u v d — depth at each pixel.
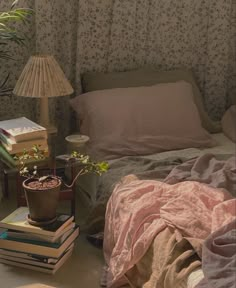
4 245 2.42
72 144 2.94
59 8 3.29
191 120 3.21
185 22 3.57
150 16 3.49
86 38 3.38
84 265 2.48
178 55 3.63
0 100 3.35
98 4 3.35
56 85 2.95
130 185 2.47
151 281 2.01
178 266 1.88
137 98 3.16
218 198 2.22
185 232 2.03
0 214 3.00
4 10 3.18
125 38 3.46
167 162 2.77
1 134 2.77
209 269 1.74
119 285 2.25
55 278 2.36
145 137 3.04
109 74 3.39
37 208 2.33
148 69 3.50
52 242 2.35
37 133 2.71
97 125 3.06
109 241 2.44
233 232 1.87
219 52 3.67
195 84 3.54
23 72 2.98
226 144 3.27
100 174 2.59
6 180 3.16
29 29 3.29
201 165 2.64
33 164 2.73
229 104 3.83
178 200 2.23
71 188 2.71
